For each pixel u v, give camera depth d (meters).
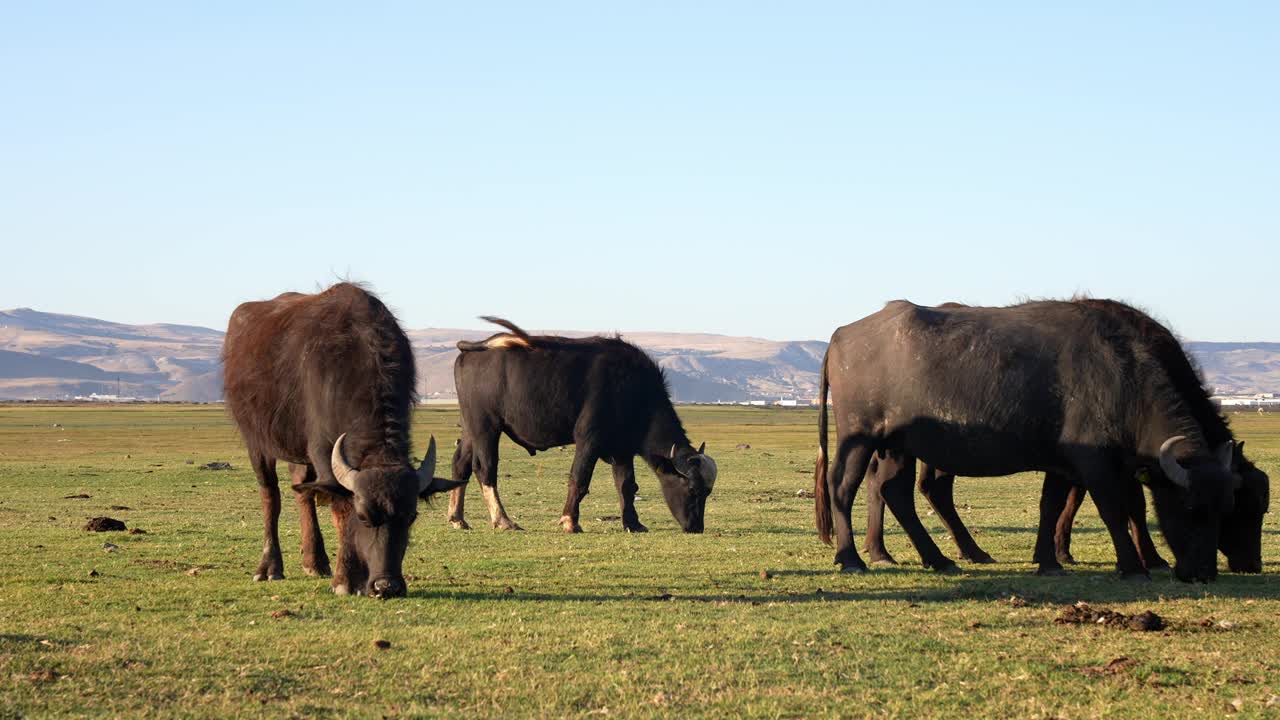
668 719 8.58
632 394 24.75
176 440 72.56
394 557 13.45
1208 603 13.52
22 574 15.91
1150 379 15.62
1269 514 25.98
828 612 12.86
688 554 19.05
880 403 16.73
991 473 16.62
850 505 16.95
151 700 8.88
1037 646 10.98
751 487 35.91
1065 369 15.88
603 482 38.50
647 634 11.45
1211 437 16.19
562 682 9.59
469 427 24.97
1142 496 16.97
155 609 12.98
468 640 11.15
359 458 13.67
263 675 9.69
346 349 14.29
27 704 8.62
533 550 19.70
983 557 18.34
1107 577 15.95
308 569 15.95
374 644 10.83
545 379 24.53
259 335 15.68
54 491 33.59
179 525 23.70
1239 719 8.61
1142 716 8.73
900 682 9.68
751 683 9.62
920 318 16.64
